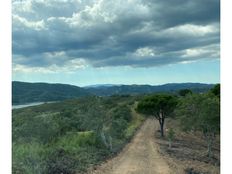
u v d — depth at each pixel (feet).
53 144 70.90
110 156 87.10
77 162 65.87
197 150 116.06
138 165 77.10
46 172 53.42
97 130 96.99
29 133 53.31
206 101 96.37
